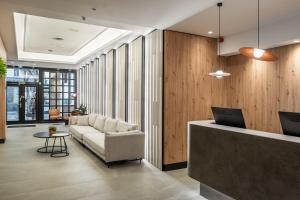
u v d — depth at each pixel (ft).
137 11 12.86
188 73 16.65
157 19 14.12
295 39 12.80
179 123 16.38
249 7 11.86
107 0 11.41
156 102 16.62
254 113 15.96
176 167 16.34
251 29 15.29
